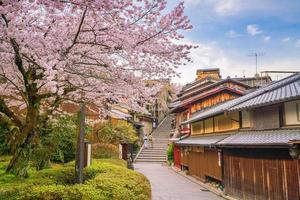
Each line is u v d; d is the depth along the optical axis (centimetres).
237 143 1393
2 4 566
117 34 671
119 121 3256
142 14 649
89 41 704
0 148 1498
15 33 569
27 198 682
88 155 1193
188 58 749
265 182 1301
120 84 836
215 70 5172
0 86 929
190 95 3738
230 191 1669
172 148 3900
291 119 1280
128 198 766
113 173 1056
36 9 626
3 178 850
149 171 3069
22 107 1194
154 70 794
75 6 591
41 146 1284
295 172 1098
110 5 573
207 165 2161
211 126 2455
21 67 735
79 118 959
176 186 2122
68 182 998
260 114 1498
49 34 656
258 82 4025
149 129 5678
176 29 683
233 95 3020
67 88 855
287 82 1570
